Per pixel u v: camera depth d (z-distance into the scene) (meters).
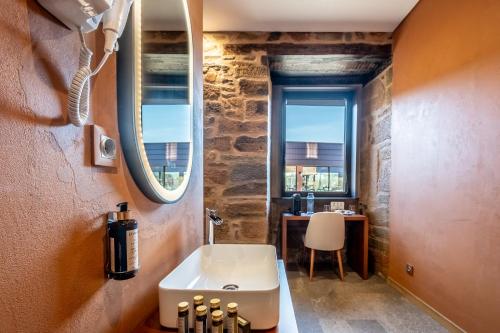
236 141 2.81
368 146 3.33
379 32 2.80
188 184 1.19
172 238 1.04
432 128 2.14
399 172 2.60
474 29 1.74
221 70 2.82
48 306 0.48
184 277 0.93
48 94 0.48
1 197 0.39
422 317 2.14
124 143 0.72
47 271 0.47
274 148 3.62
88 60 0.55
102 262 0.62
